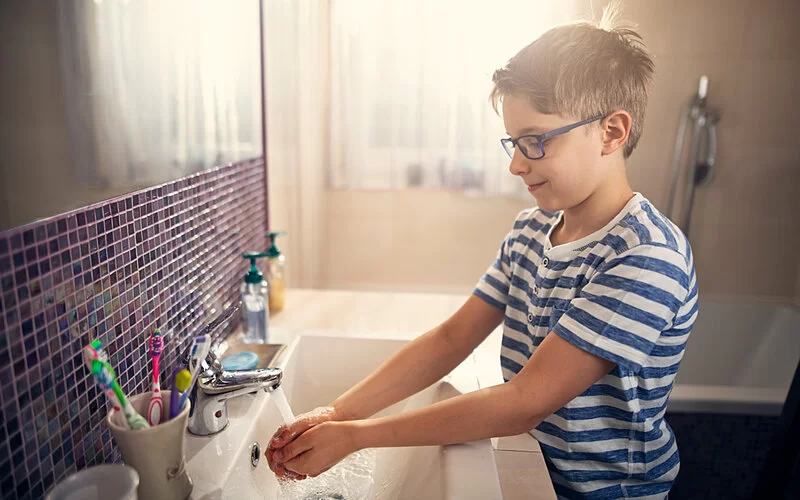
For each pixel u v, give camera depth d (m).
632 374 0.76
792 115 2.31
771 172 2.38
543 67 0.71
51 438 0.58
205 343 0.68
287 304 1.33
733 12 2.22
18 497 0.53
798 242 2.42
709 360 2.46
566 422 0.80
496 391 0.71
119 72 0.70
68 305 0.61
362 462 0.89
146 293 0.79
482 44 2.13
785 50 2.25
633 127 0.76
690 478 1.65
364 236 2.45
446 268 2.47
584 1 2.05
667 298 0.71
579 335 0.70
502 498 0.66
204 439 0.76
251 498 0.75
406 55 2.17
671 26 2.25
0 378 0.51
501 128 2.22
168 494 0.61
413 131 2.27
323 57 2.18
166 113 0.84
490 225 2.42
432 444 0.72
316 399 1.10
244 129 1.28
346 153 2.27
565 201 0.77
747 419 1.59
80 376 0.63
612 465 0.81
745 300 2.45
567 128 0.72
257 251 1.41
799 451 1.18
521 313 0.92
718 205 2.42
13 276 0.52
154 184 0.81
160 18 0.81
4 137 0.50
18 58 0.51
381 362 1.09
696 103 2.29
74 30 0.60
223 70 1.11
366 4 2.12
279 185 1.84
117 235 0.70
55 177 0.58
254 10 1.34
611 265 0.73
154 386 0.63
